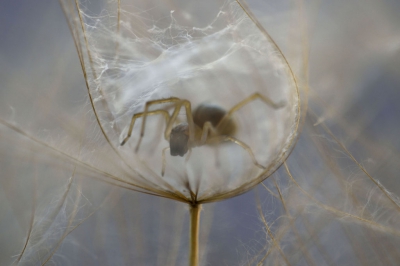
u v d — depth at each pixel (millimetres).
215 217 129
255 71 112
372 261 119
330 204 121
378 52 131
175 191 108
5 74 128
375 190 122
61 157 116
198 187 108
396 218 120
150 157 110
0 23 134
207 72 115
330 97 128
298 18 114
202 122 111
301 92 111
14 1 135
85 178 125
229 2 117
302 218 121
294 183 122
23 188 125
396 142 126
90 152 113
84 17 119
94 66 113
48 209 125
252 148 109
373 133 127
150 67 117
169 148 110
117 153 110
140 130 112
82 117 118
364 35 132
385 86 131
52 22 134
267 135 110
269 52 113
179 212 130
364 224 120
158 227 129
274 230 123
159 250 128
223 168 109
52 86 126
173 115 111
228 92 113
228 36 116
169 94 116
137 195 129
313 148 122
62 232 125
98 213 127
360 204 121
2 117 123
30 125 122
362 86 130
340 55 131
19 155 123
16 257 123
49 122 120
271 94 111
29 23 134
